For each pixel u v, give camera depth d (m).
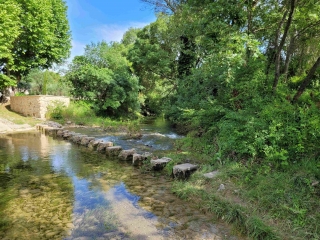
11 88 18.72
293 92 5.77
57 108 15.81
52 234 2.75
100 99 18.38
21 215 3.22
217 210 3.17
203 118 6.48
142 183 4.52
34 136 10.72
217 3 6.04
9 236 2.71
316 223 2.55
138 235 2.73
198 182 4.05
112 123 14.48
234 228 2.83
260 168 3.86
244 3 6.12
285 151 3.74
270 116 4.50
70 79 18.59
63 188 4.26
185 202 3.63
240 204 3.15
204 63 7.03
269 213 2.88
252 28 7.26
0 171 5.33
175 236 2.70
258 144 4.07
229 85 6.35
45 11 16.19
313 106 4.51
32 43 16.36
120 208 3.44
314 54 8.80
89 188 4.26
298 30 7.16
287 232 2.56
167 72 17.41
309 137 3.90
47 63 19.20
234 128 4.81
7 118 13.96
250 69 6.19
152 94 22.11
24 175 5.03
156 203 3.60
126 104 19.50
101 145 7.53
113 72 18.83
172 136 9.80
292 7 5.11
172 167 5.02
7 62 15.77
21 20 15.07
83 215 3.22
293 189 3.14
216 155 4.81
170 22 15.22
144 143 8.41
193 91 8.25
